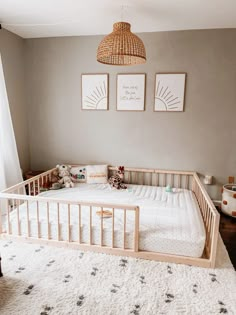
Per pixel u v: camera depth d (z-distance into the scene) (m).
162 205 2.73
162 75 3.16
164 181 3.44
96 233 2.25
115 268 2.02
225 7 2.37
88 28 3.02
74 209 2.62
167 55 3.12
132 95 3.29
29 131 3.67
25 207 2.68
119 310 1.61
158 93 3.22
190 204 2.77
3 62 3.04
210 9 2.42
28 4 2.35
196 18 2.66
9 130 2.98
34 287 1.81
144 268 2.03
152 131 3.34
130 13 2.54
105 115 3.42
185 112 3.21
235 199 3.03
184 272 1.98
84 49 3.31
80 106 3.46
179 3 2.29
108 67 3.29
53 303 1.67
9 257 2.15
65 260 2.12
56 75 3.45
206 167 3.30
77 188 3.24
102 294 1.75
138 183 3.52
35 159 3.72
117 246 2.22
